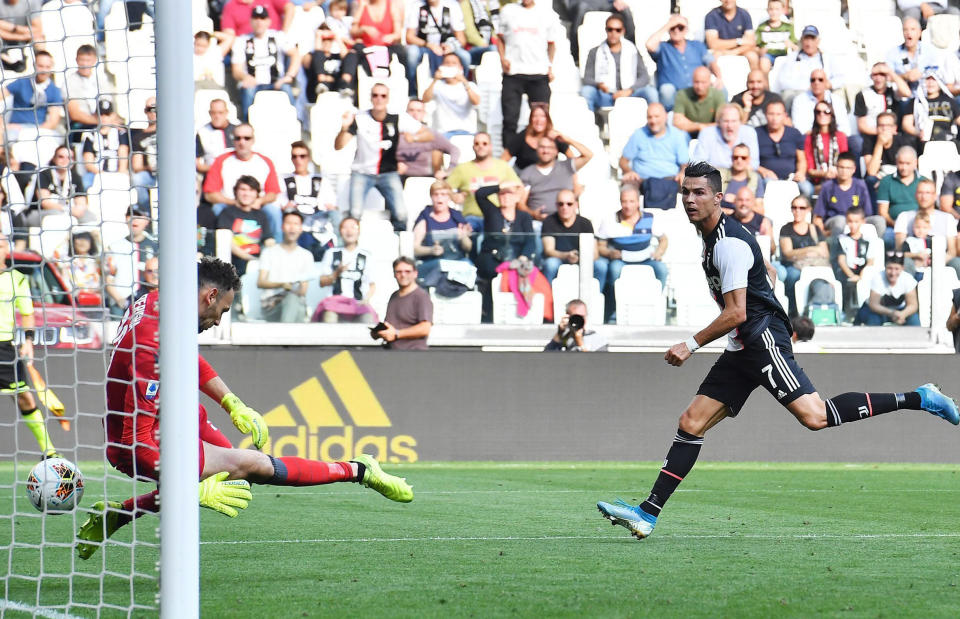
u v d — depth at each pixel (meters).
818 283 39.19
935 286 38.88
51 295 35.72
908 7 51.97
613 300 38.09
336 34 48.78
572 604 14.16
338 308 37.66
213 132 46.19
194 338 12.20
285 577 16.20
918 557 18.44
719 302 19.92
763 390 37.50
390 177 45.56
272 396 35.81
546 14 48.81
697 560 17.92
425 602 14.27
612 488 29.55
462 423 36.69
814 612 13.80
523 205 45.53
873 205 47.16
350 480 17.50
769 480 31.98
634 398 37.31
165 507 12.03
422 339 37.56
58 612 13.72
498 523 22.73
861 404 19.67
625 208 44.34
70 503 17.11
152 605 13.97
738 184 46.44
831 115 48.28
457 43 49.25
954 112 49.94
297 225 37.56
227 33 48.31
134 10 47.19
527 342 37.97
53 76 46.00
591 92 49.81
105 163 43.44
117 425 15.95
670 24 49.72
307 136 48.09
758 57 50.19
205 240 37.09
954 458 37.81
